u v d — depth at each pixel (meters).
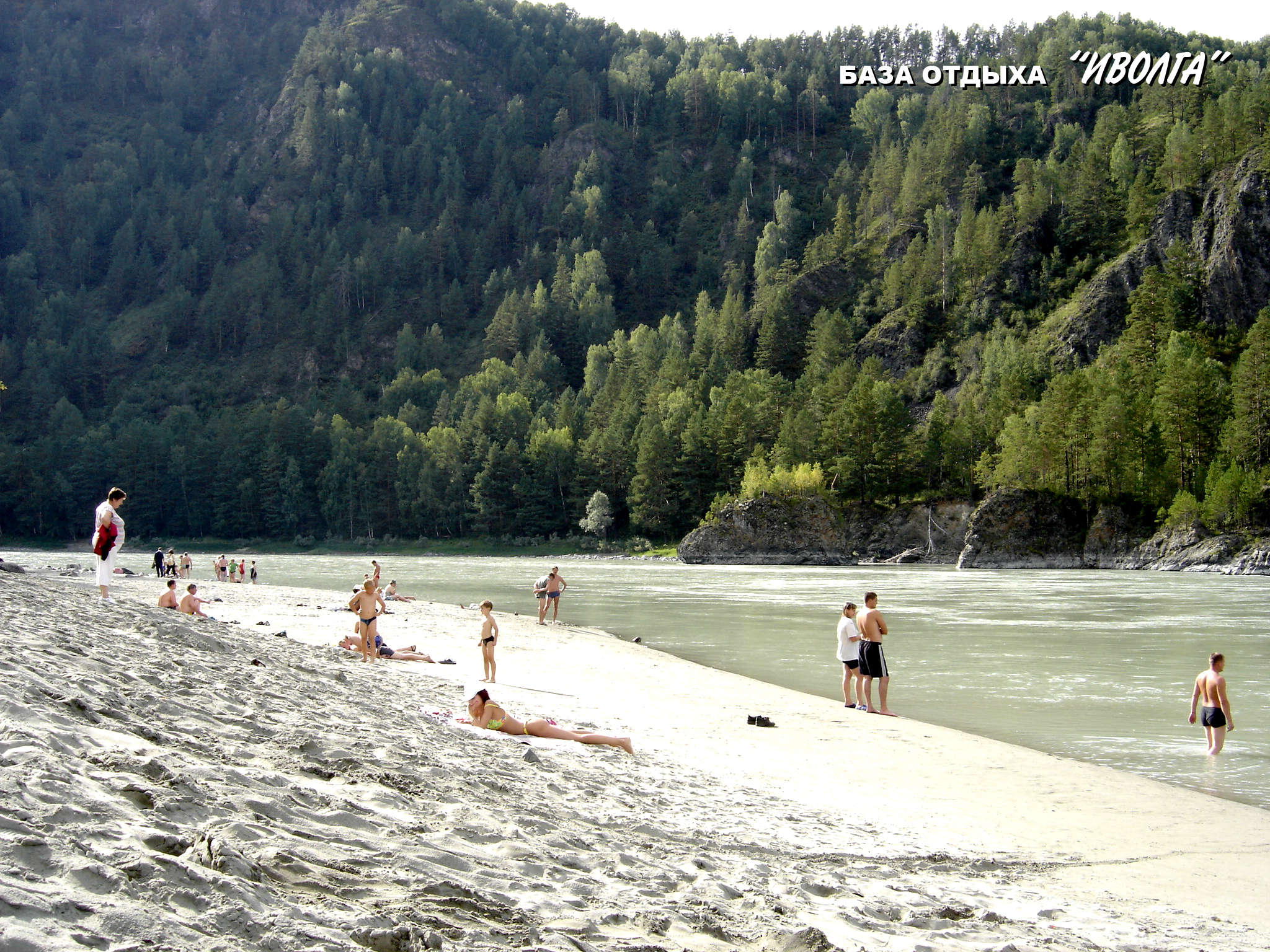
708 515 115.38
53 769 5.26
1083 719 18.06
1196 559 79.75
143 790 5.49
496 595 53.22
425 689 17.78
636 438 136.62
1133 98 196.62
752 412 129.12
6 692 7.02
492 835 7.02
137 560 111.00
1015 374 117.31
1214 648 28.47
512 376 184.88
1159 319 123.81
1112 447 92.50
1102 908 8.08
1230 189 134.38
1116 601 47.75
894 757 14.57
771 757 14.27
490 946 4.70
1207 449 91.44
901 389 149.75
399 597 45.06
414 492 149.25
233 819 5.55
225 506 155.62
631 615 39.97
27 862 4.00
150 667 11.52
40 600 17.50
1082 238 157.38
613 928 5.54
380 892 5.12
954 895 7.98
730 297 181.25
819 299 183.25
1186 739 16.34
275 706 11.04
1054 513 91.75
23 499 156.88
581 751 13.11
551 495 139.25
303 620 32.31
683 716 17.55
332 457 158.88
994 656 26.83
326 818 6.37
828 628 34.41
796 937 5.59
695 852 8.27
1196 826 11.14
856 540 109.19
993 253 160.00
